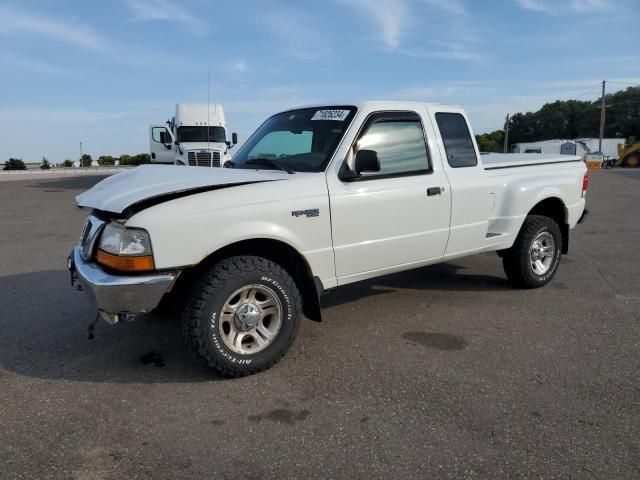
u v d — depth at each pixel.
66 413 3.17
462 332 4.50
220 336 3.50
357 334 4.47
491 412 3.16
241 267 3.54
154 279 3.31
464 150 5.00
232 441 2.88
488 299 5.43
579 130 103.19
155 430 2.99
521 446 2.81
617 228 10.24
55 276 6.48
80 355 4.05
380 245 4.32
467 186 4.89
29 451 2.78
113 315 3.37
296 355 4.04
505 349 4.13
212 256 3.70
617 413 3.15
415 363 3.88
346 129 4.19
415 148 4.57
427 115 4.69
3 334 4.48
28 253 7.93
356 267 4.24
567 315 4.92
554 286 5.92
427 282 6.08
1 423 3.06
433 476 2.58
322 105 4.67
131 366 3.85
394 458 2.72
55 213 12.84
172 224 3.32
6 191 20.16
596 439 2.88
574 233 9.68
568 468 2.63
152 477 2.57
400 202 4.38
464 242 4.97
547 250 5.78
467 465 2.66
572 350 4.09
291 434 2.95
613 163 49.91
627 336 4.38
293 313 3.77
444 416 3.12
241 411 3.20
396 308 5.16
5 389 3.49
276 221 3.70
